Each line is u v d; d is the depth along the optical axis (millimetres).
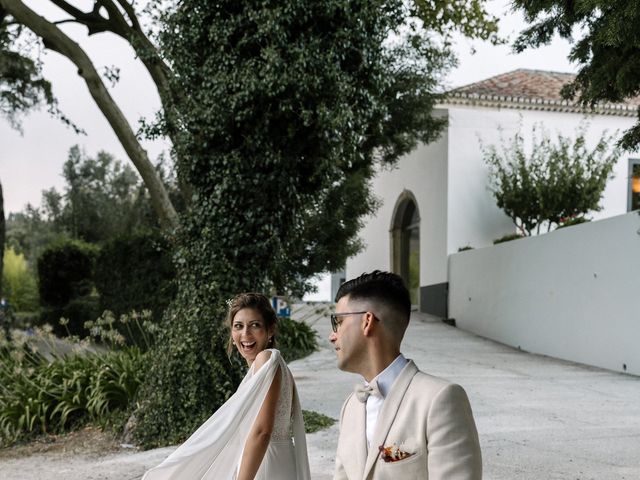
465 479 1729
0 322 15781
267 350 3518
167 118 8227
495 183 19625
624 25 5559
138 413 7832
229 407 3312
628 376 11703
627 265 12094
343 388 10461
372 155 18125
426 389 1875
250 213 7984
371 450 1900
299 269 17719
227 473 3338
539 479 5602
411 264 24609
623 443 6840
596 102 7180
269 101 7738
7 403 9195
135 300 16234
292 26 7727
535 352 15297
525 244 15922
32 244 41250
